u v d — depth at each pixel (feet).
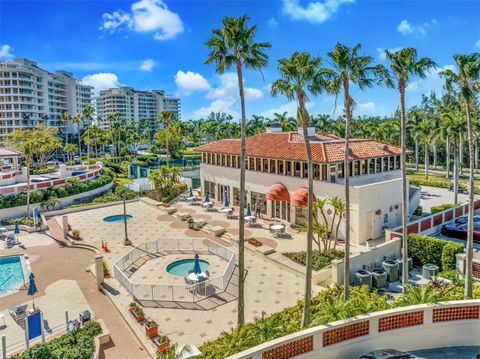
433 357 48.03
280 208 140.77
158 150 486.79
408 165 328.90
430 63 75.00
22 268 105.70
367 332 47.42
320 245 113.09
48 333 70.64
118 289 88.89
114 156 421.18
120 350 65.67
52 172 276.62
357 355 46.85
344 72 69.05
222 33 64.39
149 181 209.56
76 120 397.39
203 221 141.79
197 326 72.64
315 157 123.24
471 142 72.43
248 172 153.58
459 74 72.02
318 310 69.31
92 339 65.26
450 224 121.19
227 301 82.53
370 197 115.03
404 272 80.28
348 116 70.49
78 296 87.25
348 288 70.54
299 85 64.28
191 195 181.98
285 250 110.22
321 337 45.03
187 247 117.80
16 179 208.44
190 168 317.83
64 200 181.47
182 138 445.37
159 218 155.74
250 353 41.06
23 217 159.84
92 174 217.15
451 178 245.04
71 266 106.52
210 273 97.45
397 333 48.55
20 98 471.62
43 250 120.88
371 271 91.86
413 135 250.16
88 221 153.48
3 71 460.14
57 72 545.85
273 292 86.43
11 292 90.02
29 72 473.67
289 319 68.85
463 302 50.01
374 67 70.69
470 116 73.46
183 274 98.32
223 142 179.83
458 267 88.94
